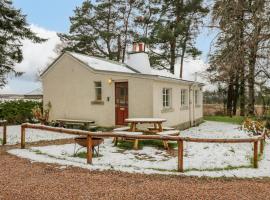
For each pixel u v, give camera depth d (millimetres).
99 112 17625
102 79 17516
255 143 8883
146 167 8875
